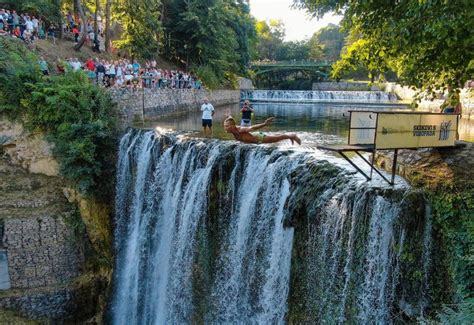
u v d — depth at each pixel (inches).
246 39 2153.1
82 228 665.6
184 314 578.2
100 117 713.6
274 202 474.0
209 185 540.1
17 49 814.5
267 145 534.0
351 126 345.1
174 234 593.9
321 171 426.0
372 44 445.1
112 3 1350.9
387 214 340.5
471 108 948.6
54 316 615.5
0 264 605.9
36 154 710.5
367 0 380.2
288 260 444.8
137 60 1408.7
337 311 383.9
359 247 360.8
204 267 554.6
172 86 1186.0
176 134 652.7
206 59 1611.7
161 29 1419.8
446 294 315.0
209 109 686.5
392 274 340.5
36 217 631.2
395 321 339.3
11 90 700.0
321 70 3051.2
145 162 665.6
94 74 879.7
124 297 671.1
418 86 469.7
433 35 337.7
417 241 331.3
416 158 398.0
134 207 681.0
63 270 644.1
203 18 1551.4
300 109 1419.8
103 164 712.4
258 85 3405.5
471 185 331.0
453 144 382.9
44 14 1155.3
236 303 518.6
